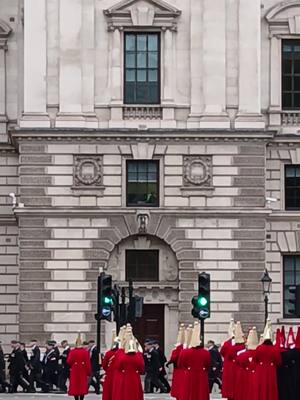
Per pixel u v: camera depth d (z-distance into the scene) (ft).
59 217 297.33
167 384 260.21
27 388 261.85
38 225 297.33
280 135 306.14
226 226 298.35
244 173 298.56
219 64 299.99
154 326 299.79
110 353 183.62
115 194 298.76
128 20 300.40
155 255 299.99
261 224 298.76
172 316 299.79
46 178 297.53
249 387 175.94
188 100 300.40
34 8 298.56
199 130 297.53
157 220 297.94
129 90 300.81
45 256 296.71
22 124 296.92
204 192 298.76
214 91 299.17
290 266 306.14
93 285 297.33
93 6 299.99
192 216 298.15
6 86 311.27
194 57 300.61
